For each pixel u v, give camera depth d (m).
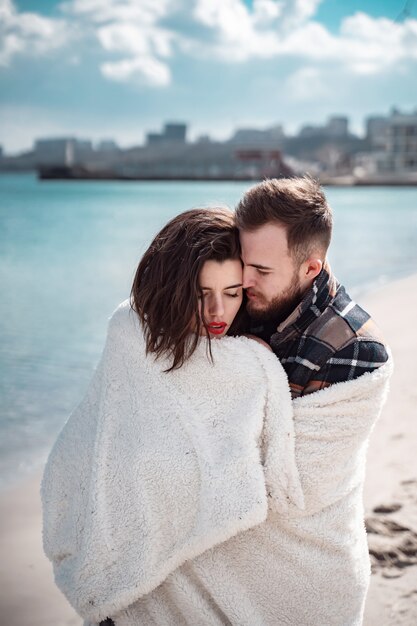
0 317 9.79
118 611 1.84
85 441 1.92
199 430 1.77
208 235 1.77
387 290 10.78
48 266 15.73
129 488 1.80
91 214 35.19
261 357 1.77
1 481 4.28
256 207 1.78
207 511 1.71
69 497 1.93
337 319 1.83
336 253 17.52
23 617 2.82
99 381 1.96
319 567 1.81
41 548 3.42
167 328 1.76
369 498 3.51
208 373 1.78
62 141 179.00
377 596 2.76
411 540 3.12
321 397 1.75
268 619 1.84
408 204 48.12
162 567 1.77
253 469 1.71
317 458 1.75
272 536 1.80
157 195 62.28
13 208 41.16
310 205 1.78
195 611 1.82
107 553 1.81
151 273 1.79
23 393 6.08
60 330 8.89
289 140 191.00
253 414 1.75
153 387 1.82
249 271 1.80
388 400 4.94
